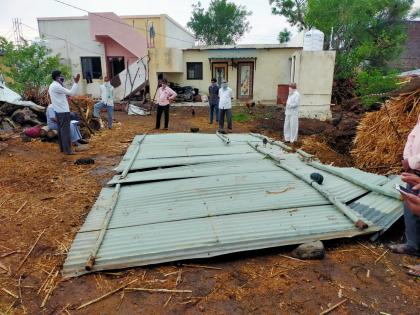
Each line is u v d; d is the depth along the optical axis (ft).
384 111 21.47
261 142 25.79
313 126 35.83
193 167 18.40
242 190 13.89
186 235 10.19
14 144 24.86
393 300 7.68
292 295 7.93
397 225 11.26
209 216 11.46
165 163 19.21
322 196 12.88
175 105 59.11
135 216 11.90
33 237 11.15
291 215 11.28
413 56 73.46
